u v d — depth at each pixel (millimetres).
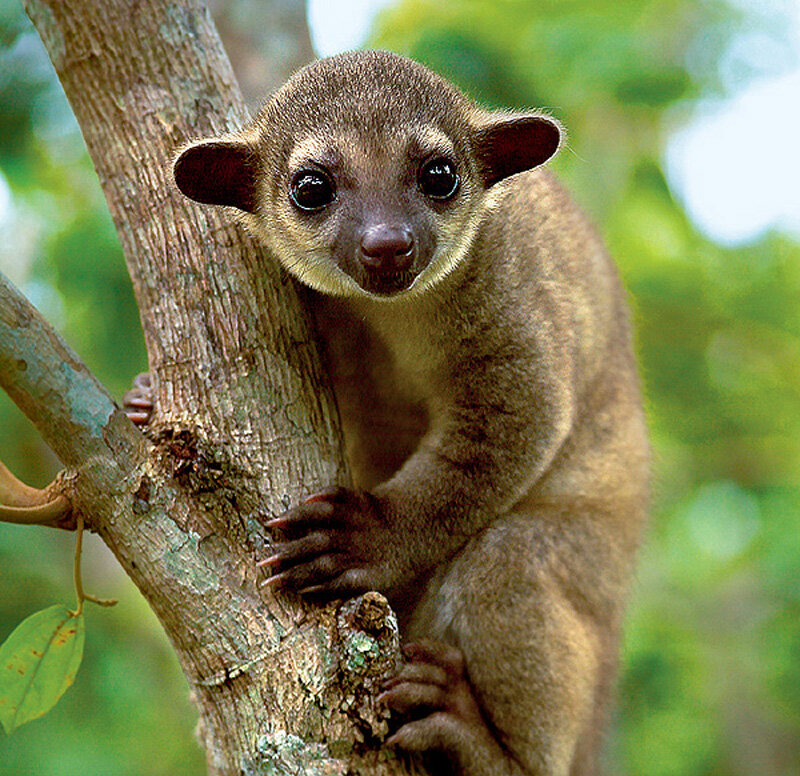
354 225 7531
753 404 18984
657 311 18156
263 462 6344
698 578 19281
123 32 6926
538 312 8070
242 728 5859
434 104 7965
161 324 6645
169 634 6070
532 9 16062
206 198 6949
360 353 8742
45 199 14695
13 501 5957
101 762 11609
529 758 7934
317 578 6223
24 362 5773
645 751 17172
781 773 17688
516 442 7816
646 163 18172
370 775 5859
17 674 6324
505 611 8102
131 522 5961
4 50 12695
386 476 9539
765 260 19953
